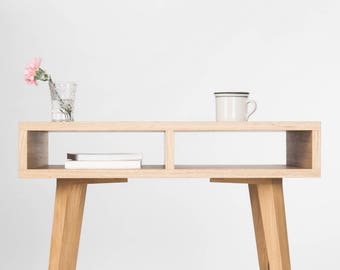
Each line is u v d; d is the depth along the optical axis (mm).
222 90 3303
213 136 3309
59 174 1943
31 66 2033
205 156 3307
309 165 1983
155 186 3301
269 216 2057
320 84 3320
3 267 3242
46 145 2236
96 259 3268
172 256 3287
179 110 3297
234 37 3318
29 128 1937
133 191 3297
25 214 3273
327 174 3322
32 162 2016
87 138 3291
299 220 3314
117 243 3281
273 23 3324
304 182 3320
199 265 3277
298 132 2105
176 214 3299
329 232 3312
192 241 3297
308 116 3318
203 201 3303
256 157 3312
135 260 3279
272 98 3312
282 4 3326
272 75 3318
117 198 3291
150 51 3309
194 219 3301
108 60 3299
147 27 3311
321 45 3326
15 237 3264
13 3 3275
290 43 3322
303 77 3320
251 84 3312
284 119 3309
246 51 3316
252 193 2346
